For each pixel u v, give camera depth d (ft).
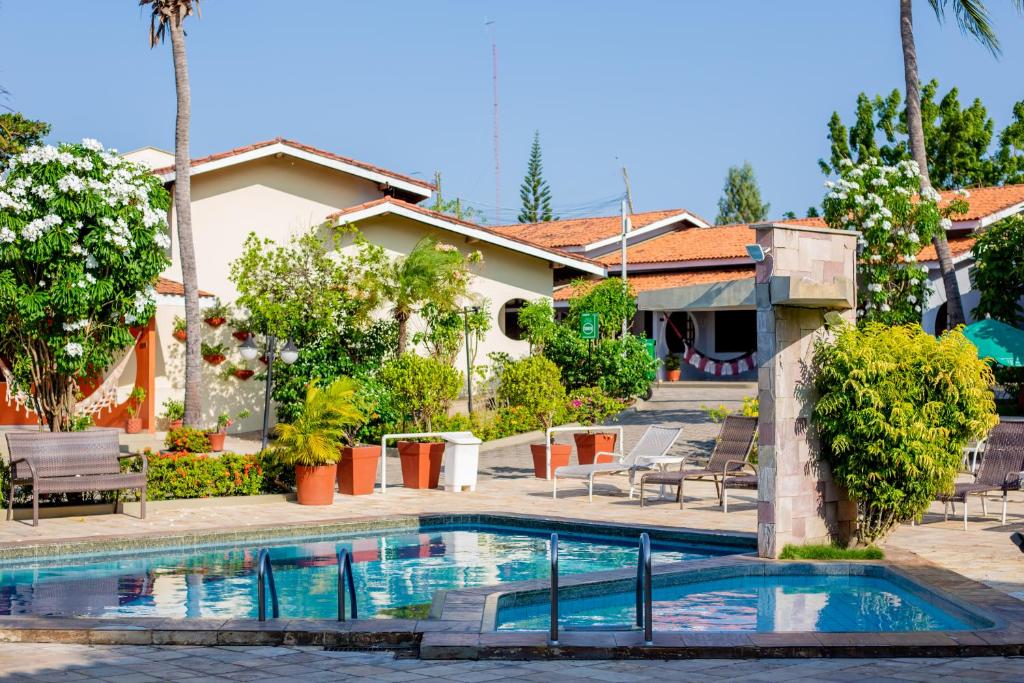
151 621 25.35
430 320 82.74
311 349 76.95
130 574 35.22
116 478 44.14
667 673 21.45
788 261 33.42
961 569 32.12
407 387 66.33
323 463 49.57
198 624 24.98
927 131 155.33
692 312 117.39
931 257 90.79
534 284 94.22
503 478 61.26
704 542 39.68
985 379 34.71
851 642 23.03
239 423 82.17
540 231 130.93
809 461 34.47
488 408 84.17
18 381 54.13
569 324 87.40
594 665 22.29
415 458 55.98
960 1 72.28
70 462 44.91
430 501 51.03
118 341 53.98
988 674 21.12
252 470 50.67
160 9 71.10
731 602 29.66
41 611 29.30
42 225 49.42
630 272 118.42
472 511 47.03
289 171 88.07
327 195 89.56
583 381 84.17
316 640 24.25
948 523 42.39
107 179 52.34
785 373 33.65
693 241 120.67
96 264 51.52
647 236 127.54
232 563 37.37
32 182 50.29
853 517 35.60
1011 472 42.50
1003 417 72.95
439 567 36.55
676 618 27.68
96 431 45.83
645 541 23.75
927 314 91.81
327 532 43.27
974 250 80.94
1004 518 41.52
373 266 83.10
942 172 156.66
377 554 39.40
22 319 50.29
